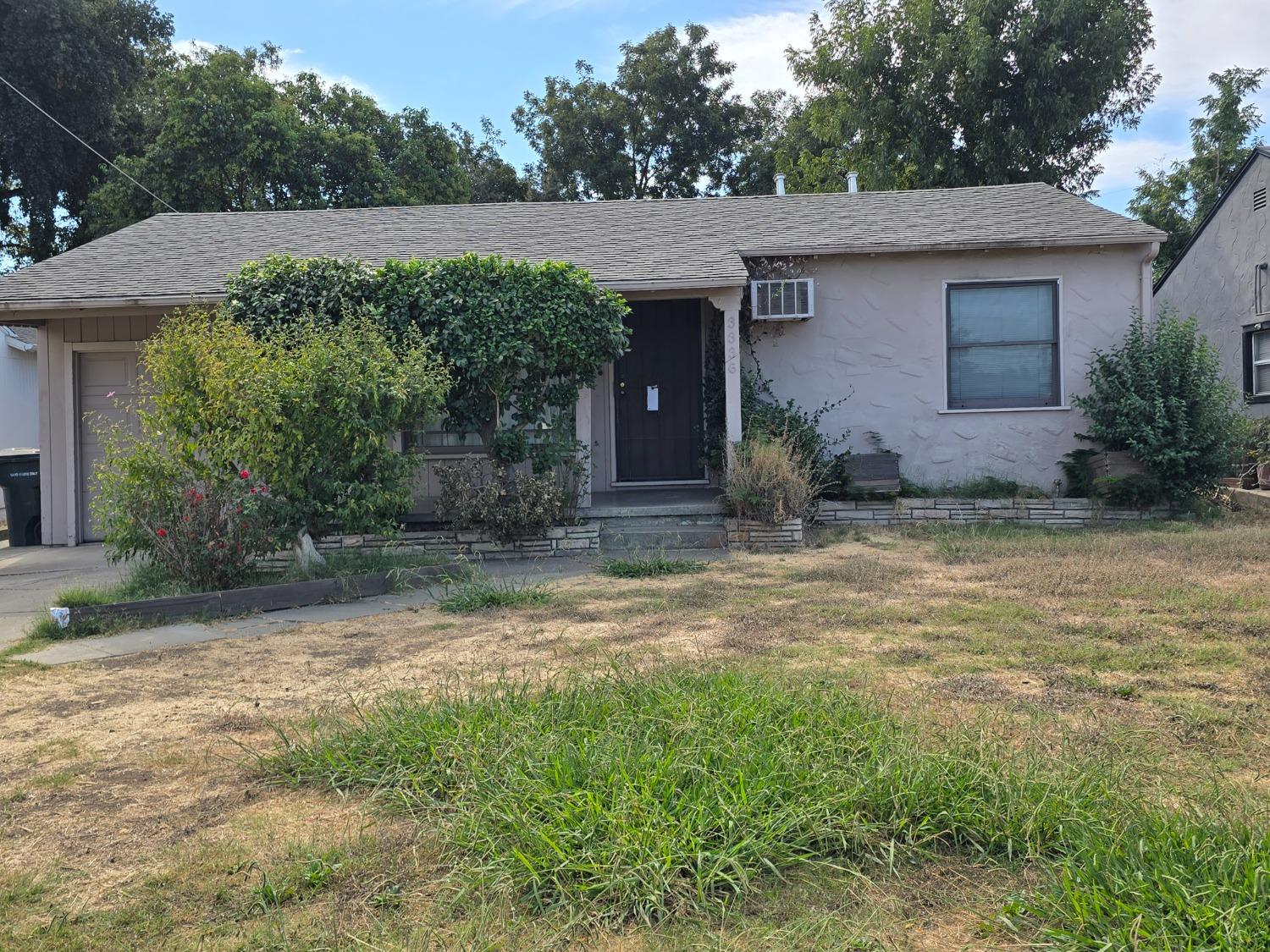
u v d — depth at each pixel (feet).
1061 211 45.11
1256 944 8.25
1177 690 16.37
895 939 9.14
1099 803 11.17
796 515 35.53
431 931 9.28
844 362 43.42
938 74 75.87
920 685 16.53
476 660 19.49
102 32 79.36
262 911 9.79
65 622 22.81
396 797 12.32
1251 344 54.08
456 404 35.76
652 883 9.84
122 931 9.48
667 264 39.27
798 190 93.86
